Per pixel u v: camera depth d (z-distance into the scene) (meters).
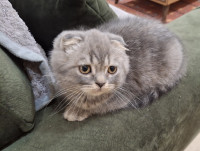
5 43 0.16
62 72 0.17
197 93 0.18
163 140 0.16
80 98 0.17
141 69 0.19
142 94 0.19
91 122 0.15
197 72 0.20
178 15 0.53
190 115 0.19
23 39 0.18
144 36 0.20
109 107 0.17
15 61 0.16
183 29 0.24
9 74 0.13
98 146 0.13
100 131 0.14
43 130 0.14
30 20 0.20
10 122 0.13
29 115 0.14
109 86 0.16
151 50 0.20
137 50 0.19
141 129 0.15
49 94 0.17
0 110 0.12
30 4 0.19
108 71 0.16
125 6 0.57
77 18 0.18
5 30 0.17
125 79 0.18
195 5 0.57
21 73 0.15
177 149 0.21
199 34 0.23
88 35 0.17
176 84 0.19
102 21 0.20
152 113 0.16
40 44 0.22
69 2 0.17
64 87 0.17
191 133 0.23
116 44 0.17
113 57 0.16
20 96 0.13
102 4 0.20
